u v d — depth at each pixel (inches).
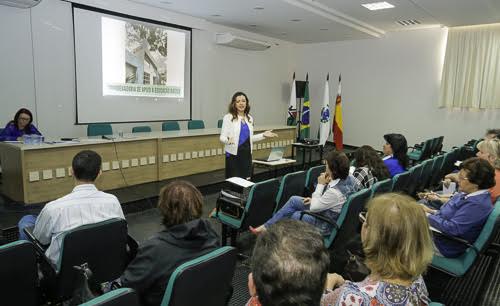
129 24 242.4
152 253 53.7
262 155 259.3
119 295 39.4
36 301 63.1
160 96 269.7
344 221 90.4
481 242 76.3
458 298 94.0
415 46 322.3
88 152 77.5
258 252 28.9
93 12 223.9
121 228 73.5
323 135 318.0
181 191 57.1
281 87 393.7
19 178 140.9
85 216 75.4
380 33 335.0
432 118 319.6
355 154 119.6
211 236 59.7
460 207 82.7
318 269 27.6
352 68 368.5
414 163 249.1
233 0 226.7
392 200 42.2
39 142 149.0
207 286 53.6
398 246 38.8
